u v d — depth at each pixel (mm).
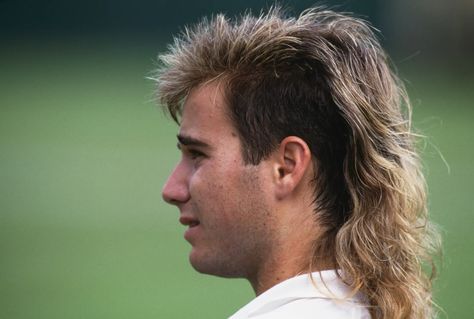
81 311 30766
